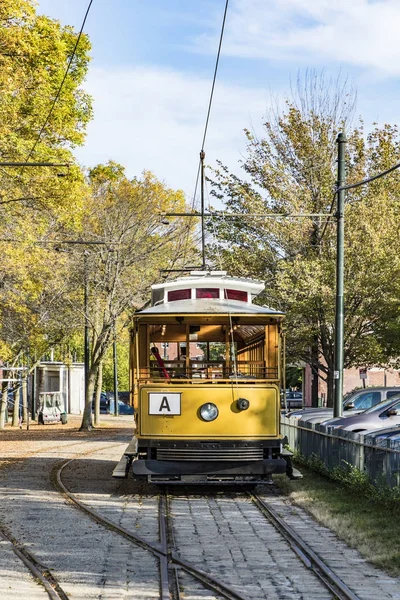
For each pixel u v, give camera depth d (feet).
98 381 187.83
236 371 59.67
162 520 47.75
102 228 149.38
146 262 152.35
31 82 93.56
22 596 29.78
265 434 58.44
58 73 101.04
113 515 50.01
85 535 42.57
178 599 30.19
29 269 101.96
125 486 66.44
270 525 46.68
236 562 36.50
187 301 62.64
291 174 135.23
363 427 79.46
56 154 99.91
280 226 127.75
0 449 108.47
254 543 40.98
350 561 36.42
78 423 204.44
